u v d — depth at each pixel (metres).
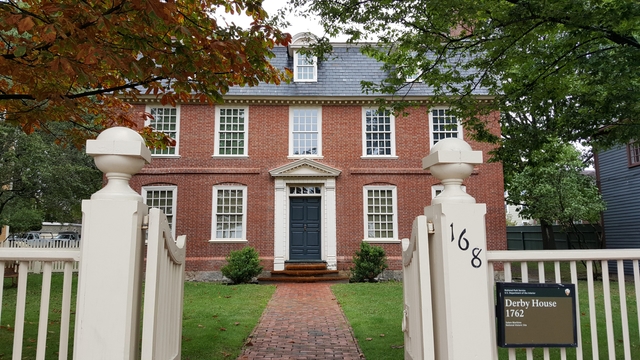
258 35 6.47
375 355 6.03
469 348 2.86
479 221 2.99
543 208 19.39
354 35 9.09
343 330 7.90
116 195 2.77
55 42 4.71
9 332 7.50
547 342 3.06
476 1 7.81
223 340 6.85
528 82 10.12
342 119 18.72
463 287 2.92
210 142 18.34
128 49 5.73
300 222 18.56
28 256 2.89
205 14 6.73
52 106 6.91
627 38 8.33
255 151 18.41
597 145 10.36
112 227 2.73
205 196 18.05
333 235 17.94
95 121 8.61
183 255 3.92
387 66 10.32
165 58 5.80
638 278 3.30
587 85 9.80
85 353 2.62
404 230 18.03
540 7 7.09
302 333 7.64
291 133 18.58
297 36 19.00
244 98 18.38
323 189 18.42
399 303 10.73
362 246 16.86
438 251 3.04
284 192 18.16
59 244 21.48
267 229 17.95
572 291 3.12
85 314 2.66
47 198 19.62
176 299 3.72
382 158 18.47
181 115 18.42
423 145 18.52
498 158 11.39
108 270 2.70
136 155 2.81
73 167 19.08
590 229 22.47
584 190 19.67
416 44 8.91
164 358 3.21
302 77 18.97
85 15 4.73
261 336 7.40
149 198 17.98
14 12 5.08
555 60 9.20
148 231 2.87
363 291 13.16
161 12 4.79
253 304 10.77
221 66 6.28
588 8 7.42
